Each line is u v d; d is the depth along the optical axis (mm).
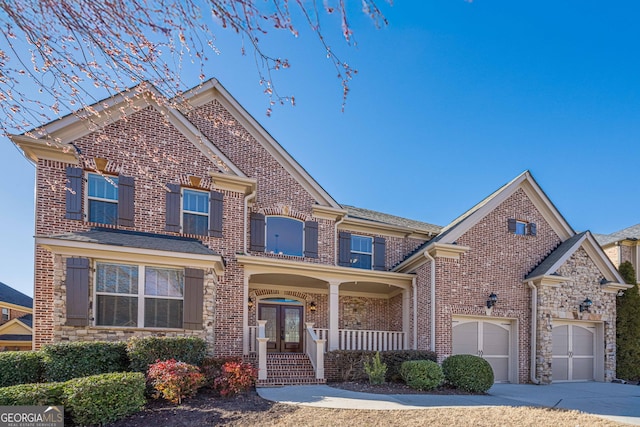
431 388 12242
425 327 15391
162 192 13117
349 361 13508
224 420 8031
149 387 9672
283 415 8344
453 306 15219
